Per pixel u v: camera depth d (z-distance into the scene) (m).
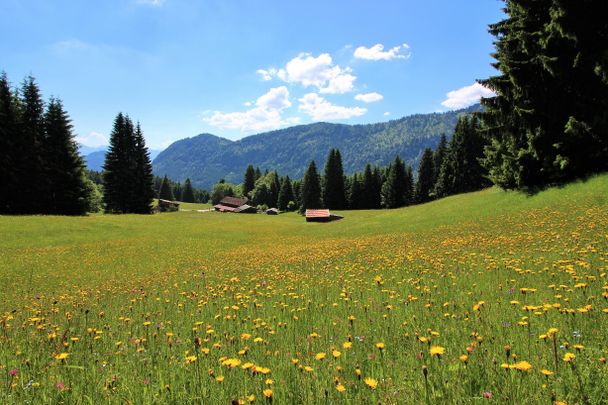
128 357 4.92
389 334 5.12
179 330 6.45
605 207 18.11
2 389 3.80
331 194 119.75
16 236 36.28
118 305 10.14
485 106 32.88
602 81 23.81
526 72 28.73
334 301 8.00
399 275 10.44
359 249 20.95
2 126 51.97
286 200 139.25
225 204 155.00
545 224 18.11
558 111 27.98
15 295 14.66
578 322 4.46
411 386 3.39
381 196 116.00
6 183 51.84
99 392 3.75
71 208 59.34
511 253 11.32
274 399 3.33
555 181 28.86
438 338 4.67
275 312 7.41
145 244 37.16
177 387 3.81
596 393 2.92
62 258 27.38
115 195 76.62
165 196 172.00
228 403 3.38
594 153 25.66
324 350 4.70
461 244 16.08
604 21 23.58
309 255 20.81
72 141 60.94
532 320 4.82
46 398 3.62
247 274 15.38
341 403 3.22
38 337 6.15
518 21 30.03
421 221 35.62
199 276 16.39
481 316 5.29
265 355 4.59
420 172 106.81
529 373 3.33
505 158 32.88
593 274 6.97
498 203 31.19
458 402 3.03
